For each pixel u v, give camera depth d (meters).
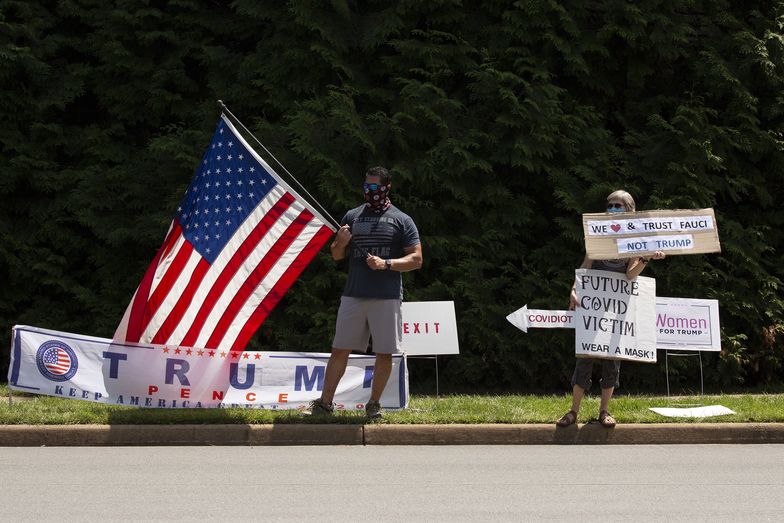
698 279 26.78
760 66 28.23
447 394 25.59
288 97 27.92
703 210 17.86
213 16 30.19
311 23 27.14
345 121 26.41
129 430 16.97
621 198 18.14
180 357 18.52
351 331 18.00
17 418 17.22
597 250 17.61
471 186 27.16
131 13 29.41
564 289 26.58
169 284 18.56
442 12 28.22
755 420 18.36
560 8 27.75
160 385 18.44
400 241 17.98
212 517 11.43
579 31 28.05
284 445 17.06
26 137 28.91
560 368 26.33
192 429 17.06
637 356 17.77
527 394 25.88
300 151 25.61
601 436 17.58
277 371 18.95
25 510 11.72
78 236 28.34
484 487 13.31
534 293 26.62
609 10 28.28
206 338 18.64
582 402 20.45
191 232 18.66
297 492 12.88
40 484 13.32
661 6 28.91
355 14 28.41
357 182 26.48
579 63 27.91
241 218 18.73
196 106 29.67
